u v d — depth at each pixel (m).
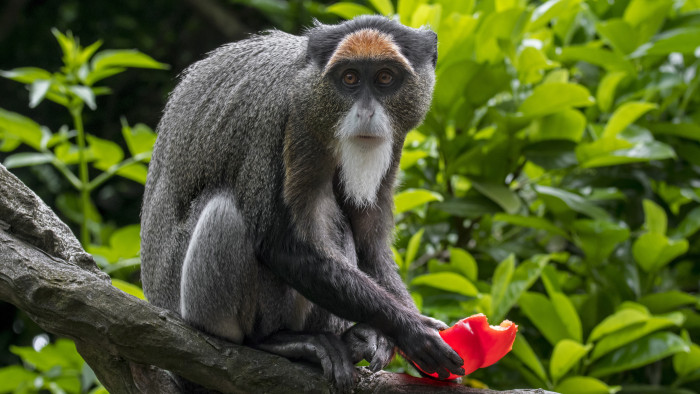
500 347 6.08
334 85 6.88
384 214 7.68
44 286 6.16
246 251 6.96
